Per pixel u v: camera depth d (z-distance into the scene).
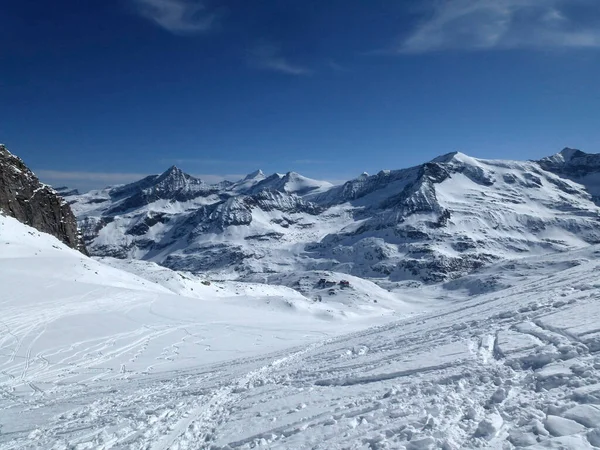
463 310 22.02
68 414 15.88
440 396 8.91
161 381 21.12
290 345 32.25
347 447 7.66
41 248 63.56
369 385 11.52
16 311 35.41
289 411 10.96
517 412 7.16
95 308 40.34
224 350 32.25
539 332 11.51
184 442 10.68
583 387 7.22
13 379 23.16
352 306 138.88
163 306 47.34
